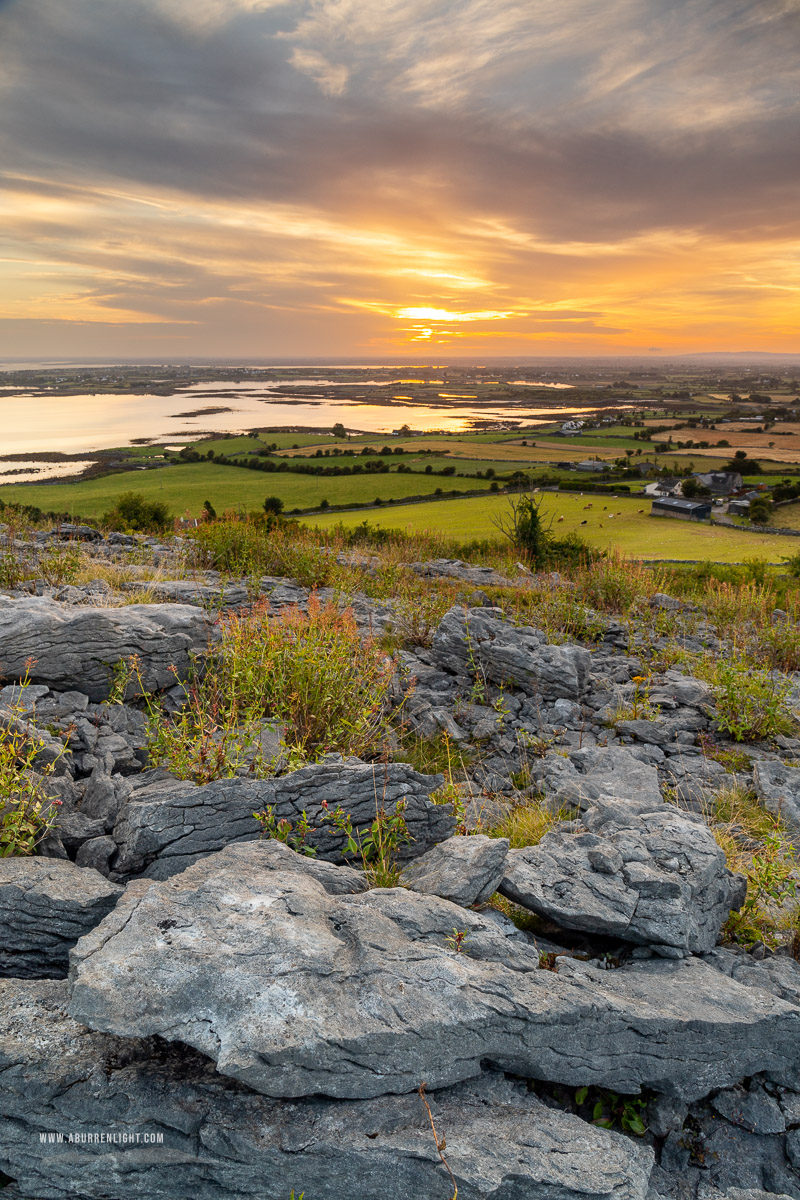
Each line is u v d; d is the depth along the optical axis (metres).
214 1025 2.98
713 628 14.95
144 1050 3.24
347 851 4.91
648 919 4.47
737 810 6.93
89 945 3.17
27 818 4.38
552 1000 3.54
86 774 5.57
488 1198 2.96
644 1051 3.65
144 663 7.38
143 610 8.21
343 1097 3.06
